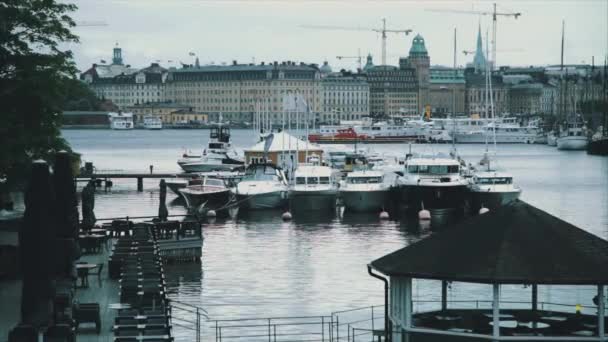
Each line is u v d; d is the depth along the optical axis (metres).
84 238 92.75
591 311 64.56
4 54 83.88
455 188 153.12
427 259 50.00
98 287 75.56
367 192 155.12
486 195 154.25
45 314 52.94
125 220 114.00
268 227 138.50
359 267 102.19
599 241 50.16
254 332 71.56
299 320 76.00
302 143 194.88
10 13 84.69
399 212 156.50
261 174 161.12
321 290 88.94
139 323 58.06
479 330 50.38
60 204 67.94
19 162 80.88
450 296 69.00
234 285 91.25
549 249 48.88
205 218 149.00
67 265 66.12
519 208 51.41
